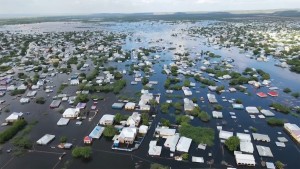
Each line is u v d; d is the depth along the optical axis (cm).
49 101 14888
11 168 8975
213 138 10675
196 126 11775
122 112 13288
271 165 9075
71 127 11788
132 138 10294
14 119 12312
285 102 14750
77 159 9475
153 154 9625
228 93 16088
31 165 9144
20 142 10319
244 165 9106
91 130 11506
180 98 15138
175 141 10288
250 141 10462
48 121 12400
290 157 9669
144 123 11744
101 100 14838
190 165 9081
